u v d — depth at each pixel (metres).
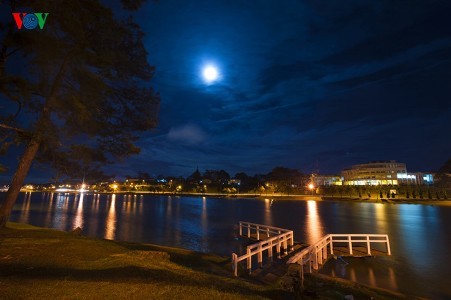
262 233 28.12
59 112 13.36
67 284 6.97
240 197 159.25
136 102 15.98
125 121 16.17
